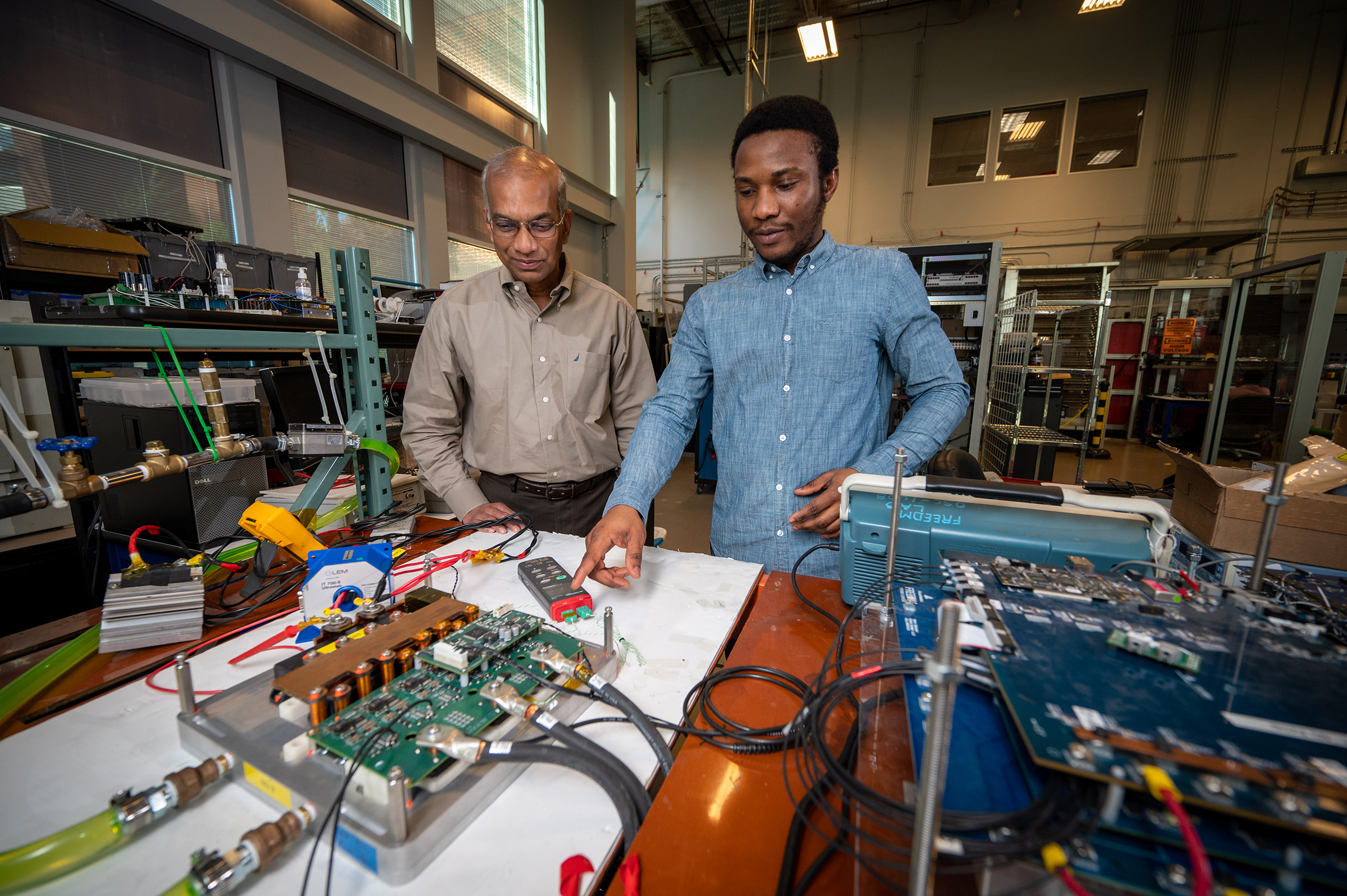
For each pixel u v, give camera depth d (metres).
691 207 8.23
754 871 0.38
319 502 0.92
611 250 6.62
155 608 0.68
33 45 2.38
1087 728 0.33
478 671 0.52
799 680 0.59
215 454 0.74
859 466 0.84
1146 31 6.18
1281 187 6.02
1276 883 0.27
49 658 0.61
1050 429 4.25
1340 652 0.43
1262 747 0.32
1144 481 4.69
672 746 0.51
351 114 3.76
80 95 2.52
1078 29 6.37
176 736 0.50
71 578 1.76
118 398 1.11
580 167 6.12
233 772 0.44
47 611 1.71
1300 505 0.85
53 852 0.35
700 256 8.27
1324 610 0.52
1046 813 0.29
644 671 0.60
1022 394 3.88
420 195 4.28
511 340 1.29
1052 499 0.65
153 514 1.10
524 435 1.32
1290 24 5.80
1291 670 0.40
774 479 1.07
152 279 1.89
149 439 1.08
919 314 0.98
